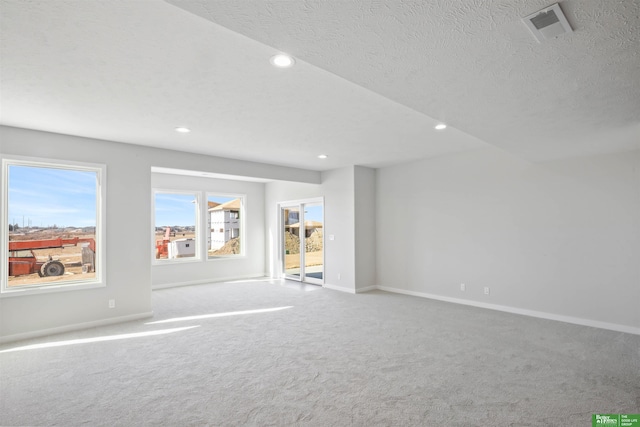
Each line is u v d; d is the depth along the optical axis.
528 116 2.83
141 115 3.61
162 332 4.20
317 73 2.63
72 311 4.33
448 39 1.65
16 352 3.56
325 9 1.38
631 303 4.10
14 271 4.07
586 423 2.24
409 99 2.47
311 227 7.70
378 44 1.69
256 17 1.44
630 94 2.36
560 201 4.65
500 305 5.20
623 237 4.16
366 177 6.89
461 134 4.45
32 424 2.26
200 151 5.40
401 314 4.97
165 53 2.31
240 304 5.64
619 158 4.19
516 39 1.65
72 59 2.38
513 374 2.96
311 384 2.80
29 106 3.31
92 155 4.55
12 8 1.78
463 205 5.65
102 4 1.77
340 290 6.84
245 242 8.51
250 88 2.92
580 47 1.73
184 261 7.45
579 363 3.19
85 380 2.90
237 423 2.26
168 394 2.65
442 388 2.72
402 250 6.54
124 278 4.74
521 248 5.00
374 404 2.49
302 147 5.16
